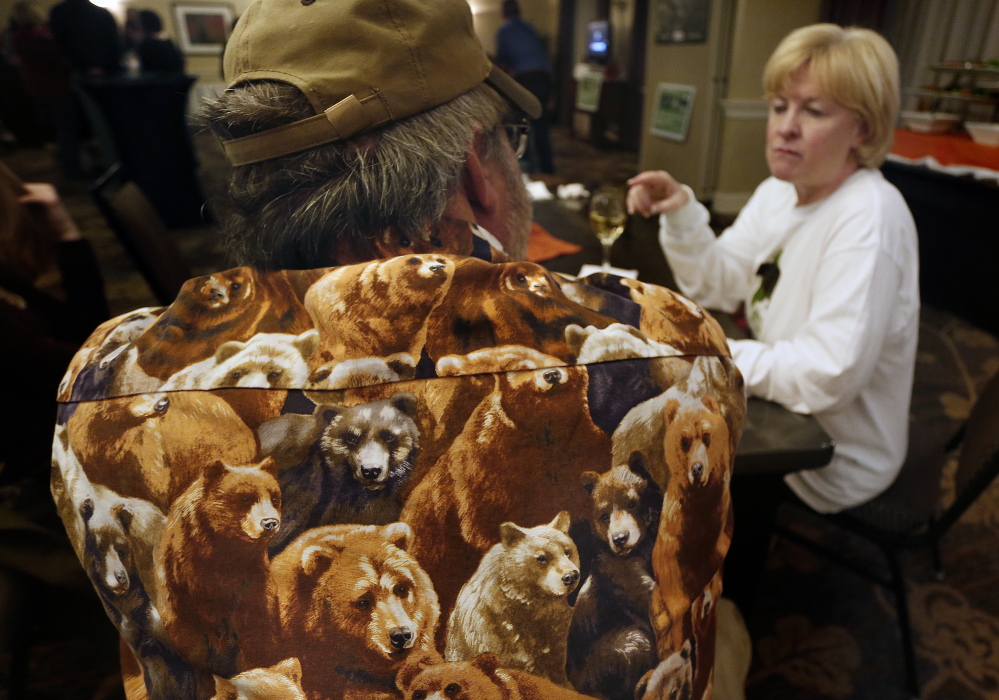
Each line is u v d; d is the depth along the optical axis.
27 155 6.38
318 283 0.37
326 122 0.38
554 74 8.67
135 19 4.89
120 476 0.35
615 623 0.36
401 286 0.36
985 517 1.78
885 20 3.95
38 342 1.08
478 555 0.34
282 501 0.34
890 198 1.05
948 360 2.61
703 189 4.80
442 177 0.41
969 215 2.80
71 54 3.96
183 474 0.34
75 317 1.37
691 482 0.39
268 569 0.33
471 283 0.38
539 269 0.40
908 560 1.66
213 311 0.39
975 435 1.08
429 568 0.34
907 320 1.07
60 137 5.14
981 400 1.13
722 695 0.80
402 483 0.34
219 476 0.34
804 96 1.03
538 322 0.37
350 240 0.41
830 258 1.05
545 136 5.07
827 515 1.23
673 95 4.98
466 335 0.36
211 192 0.45
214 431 0.34
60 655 1.43
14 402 1.07
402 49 0.40
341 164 0.40
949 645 1.44
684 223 1.38
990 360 2.60
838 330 1.00
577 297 0.41
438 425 0.35
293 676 0.33
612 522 0.36
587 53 7.95
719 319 1.32
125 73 4.26
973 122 2.98
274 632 0.33
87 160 5.40
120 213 1.44
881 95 0.99
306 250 0.41
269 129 0.39
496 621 0.34
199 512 0.34
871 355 0.99
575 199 2.04
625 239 1.67
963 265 2.88
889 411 1.14
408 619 0.34
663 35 5.04
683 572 0.38
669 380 0.39
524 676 0.34
